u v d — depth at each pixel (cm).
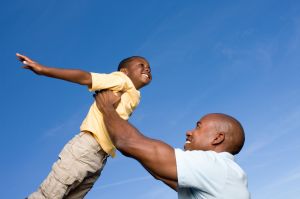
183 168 224
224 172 231
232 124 261
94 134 344
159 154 226
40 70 313
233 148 260
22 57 314
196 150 254
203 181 226
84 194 364
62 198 345
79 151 344
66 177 338
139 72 376
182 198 240
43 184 344
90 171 349
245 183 243
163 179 234
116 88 346
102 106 274
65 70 323
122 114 348
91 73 339
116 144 239
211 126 260
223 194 227
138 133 240
